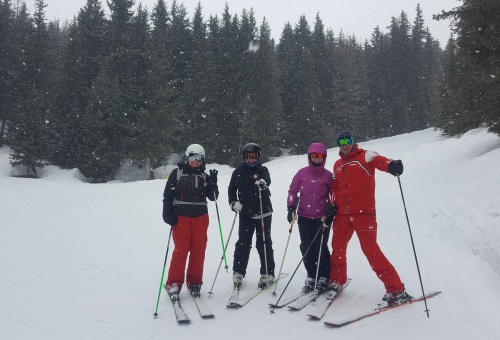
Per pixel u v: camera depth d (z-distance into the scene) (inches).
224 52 1555.1
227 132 1366.9
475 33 399.2
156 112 1223.5
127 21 1446.9
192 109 1374.3
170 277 169.0
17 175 1173.7
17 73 1449.3
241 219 183.8
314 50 2009.1
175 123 1266.0
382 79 2103.8
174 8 1723.7
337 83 1806.1
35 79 1409.9
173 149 1370.6
